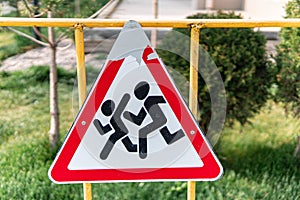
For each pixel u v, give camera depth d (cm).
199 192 275
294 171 310
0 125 388
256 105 327
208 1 710
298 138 333
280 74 312
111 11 366
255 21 154
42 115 414
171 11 738
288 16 304
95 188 274
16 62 556
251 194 276
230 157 334
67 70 509
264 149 347
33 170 304
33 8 287
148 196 270
